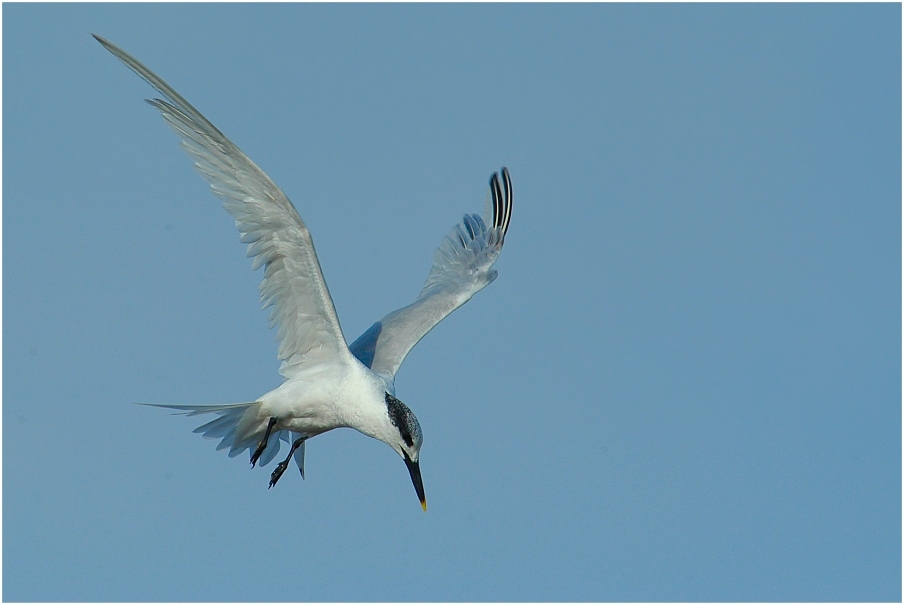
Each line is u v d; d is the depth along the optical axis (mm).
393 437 13672
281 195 12492
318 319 13672
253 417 14086
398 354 15297
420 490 13602
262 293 13547
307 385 13836
